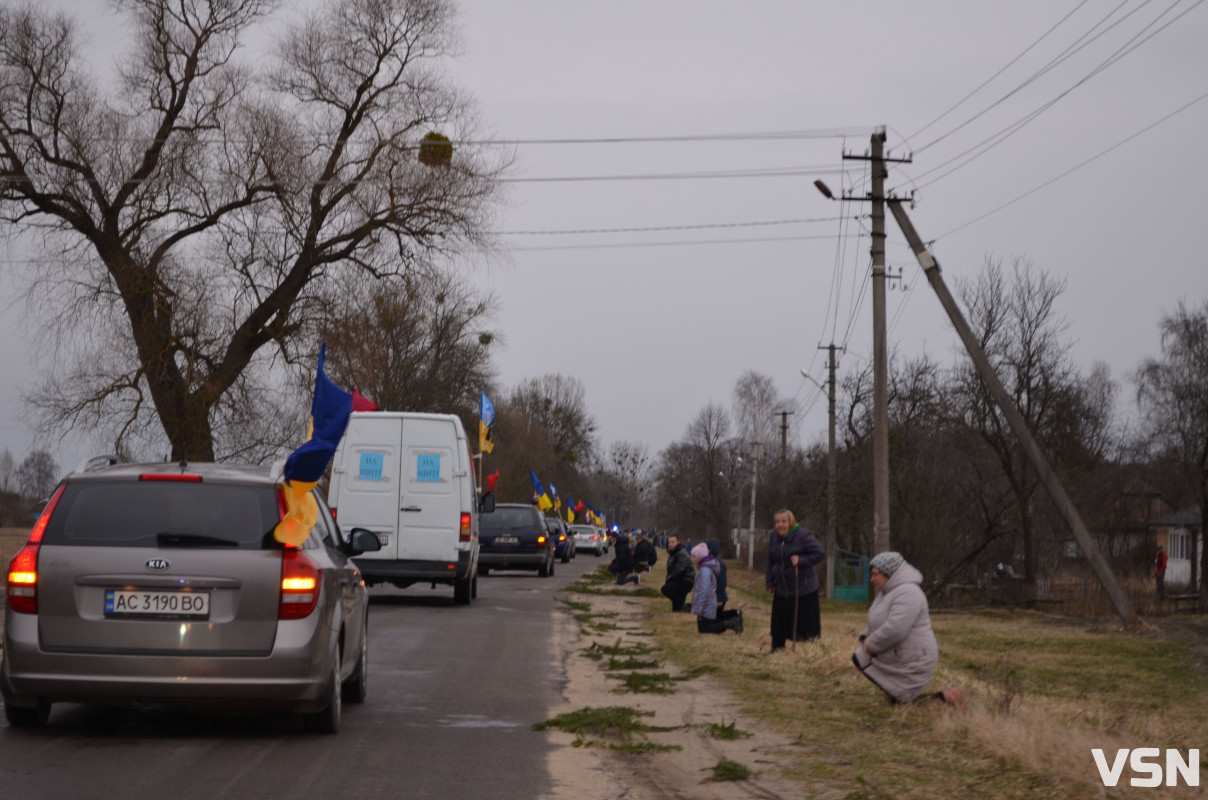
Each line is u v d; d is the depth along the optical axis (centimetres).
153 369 3234
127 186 3356
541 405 11075
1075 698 1257
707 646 1532
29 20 3350
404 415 2123
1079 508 3972
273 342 3484
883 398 2711
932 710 970
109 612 758
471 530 2131
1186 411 4109
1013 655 1878
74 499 786
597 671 1243
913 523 3578
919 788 695
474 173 3706
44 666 752
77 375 3266
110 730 813
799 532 1483
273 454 3384
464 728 868
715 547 1791
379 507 2108
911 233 2620
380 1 3762
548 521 5169
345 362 3500
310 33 3781
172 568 762
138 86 3600
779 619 1481
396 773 705
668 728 881
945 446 3700
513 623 1795
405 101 3747
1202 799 702
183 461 855
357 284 3650
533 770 727
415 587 2794
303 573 783
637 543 3388
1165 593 4253
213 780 672
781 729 895
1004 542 3878
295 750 765
